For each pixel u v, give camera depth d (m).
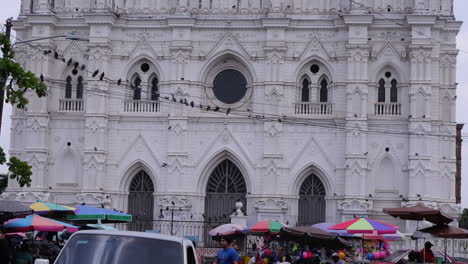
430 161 78.50
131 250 23.59
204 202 82.12
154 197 81.62
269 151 79.81
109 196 81.44
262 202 79.12
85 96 82.44
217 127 81.75
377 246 67.75
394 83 81.31
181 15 81.62
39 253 48.22
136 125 82.44
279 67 80.56
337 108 80.50
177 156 80.81
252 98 81.69
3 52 45.78
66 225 47.09
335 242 52.38
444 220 46.09
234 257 37.22
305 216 81.12
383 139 80.19
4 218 41.25
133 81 83.75
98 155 80.81
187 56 81.81
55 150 82.75
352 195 78.44
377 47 81.06
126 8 83.69
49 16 82.62
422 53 79.25
